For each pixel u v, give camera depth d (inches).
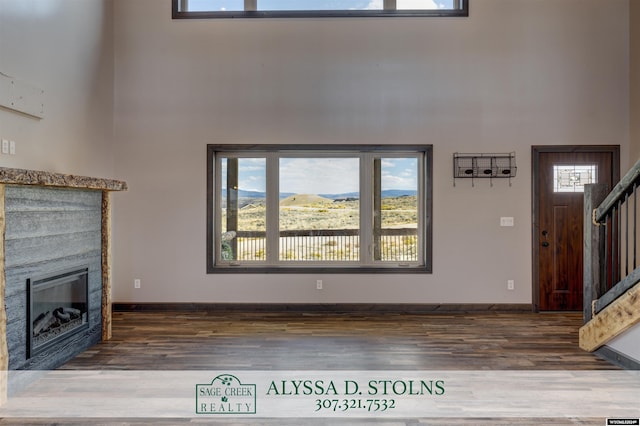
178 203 176.4
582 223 175.0
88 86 157.6
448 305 174.9
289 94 175.8
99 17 165.2
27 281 102.2
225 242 180.2
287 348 128.2
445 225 175.0
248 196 179.3
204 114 176.1
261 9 178.5
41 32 130.5
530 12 174.4
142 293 176.7
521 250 175.0
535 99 174.2
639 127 167.0
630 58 172.1
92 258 131.6
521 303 174.9
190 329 148.7
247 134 175.8
